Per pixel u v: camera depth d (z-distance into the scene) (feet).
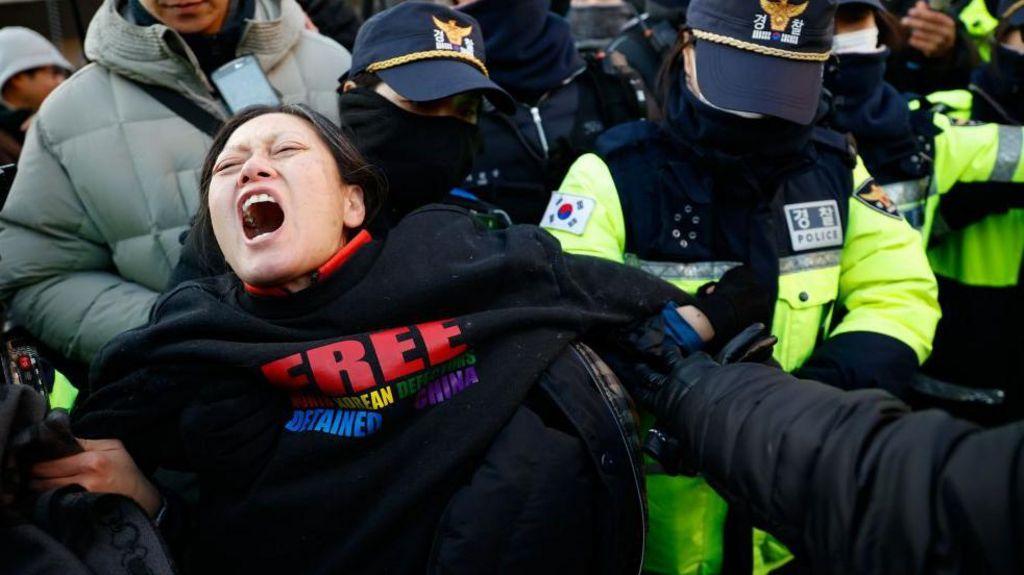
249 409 3.60
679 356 3.89
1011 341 6.85
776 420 3.14
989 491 2.60
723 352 3.82
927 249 6.89
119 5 5.64
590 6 10.02
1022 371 6.84
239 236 3.59
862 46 6.04
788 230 4.84
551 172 6.31
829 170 5.04
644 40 7.46
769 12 4.55
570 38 6.87
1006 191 6.38
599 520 3.64
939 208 6.58
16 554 3.30
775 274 4.74
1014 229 6.72
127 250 5.36
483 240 3.92
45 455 3.49
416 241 3.76
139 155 5.32
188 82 5.42
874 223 5.04
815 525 2.94
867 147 6.03
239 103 5.32
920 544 2.69
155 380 3.63
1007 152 6.19
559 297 3.88
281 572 3.56
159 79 5.37
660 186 4.88
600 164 5.05
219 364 3.56
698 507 4.68
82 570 3.26
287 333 3.59
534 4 6.45
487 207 5.24
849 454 2.91
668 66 5.06
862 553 2.81
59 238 5.41
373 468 3.49
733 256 4.81
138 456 3.76
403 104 4.53
